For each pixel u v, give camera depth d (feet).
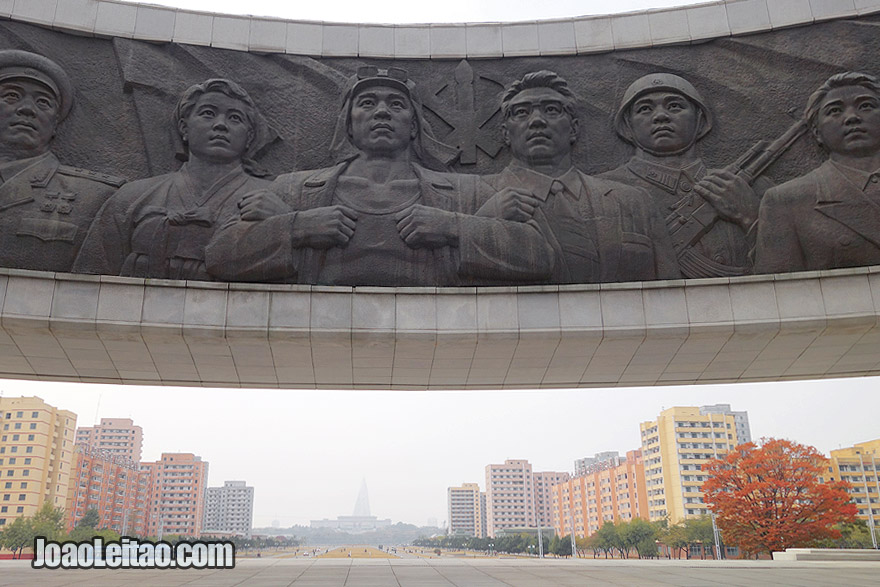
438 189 42.68
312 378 46.44
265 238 40.09
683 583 42.22
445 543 505.66
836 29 45.57
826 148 42.88
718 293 39.86
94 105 43.80
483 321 39.58
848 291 39.01
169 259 40.09
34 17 44.50
